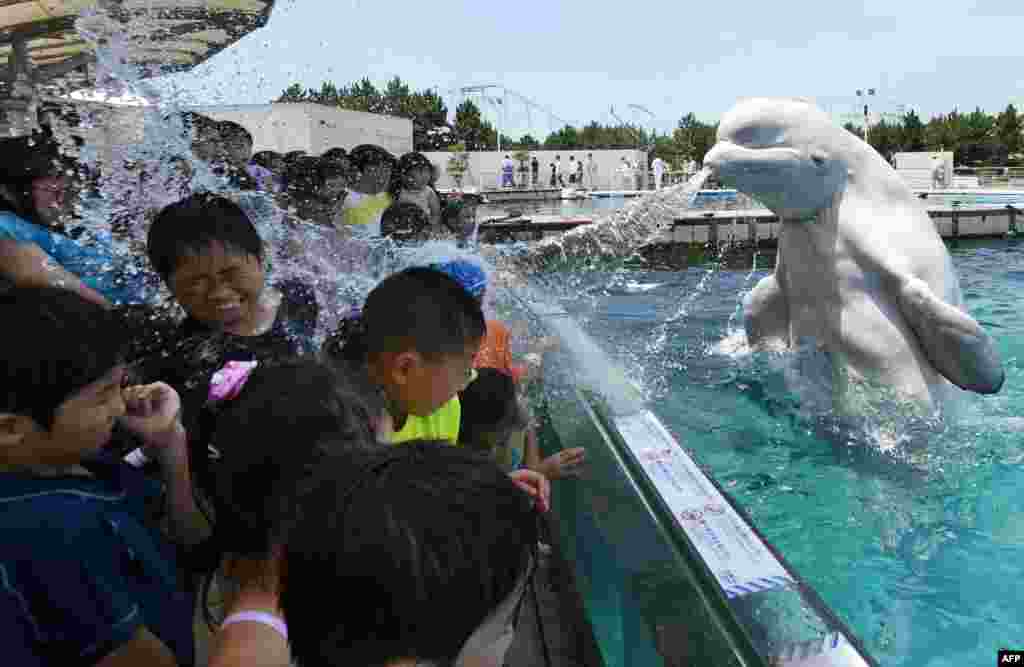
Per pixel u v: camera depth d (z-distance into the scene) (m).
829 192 4.82
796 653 1.62
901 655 2.78
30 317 1.50
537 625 3.10
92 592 1.46
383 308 2.00
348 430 1.40
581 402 3.56
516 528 1.03
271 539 1.26
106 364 1.55
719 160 4.87
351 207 4.88
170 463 1.81
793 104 4.89
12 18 5.83
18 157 2.73
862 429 4.61
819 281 4.98
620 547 2.54
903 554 3.46
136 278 2.78
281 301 2.64
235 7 5.12
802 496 3.98
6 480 1.49
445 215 5.01
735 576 1.88
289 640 1.00
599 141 45.22
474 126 36.62
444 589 0.93
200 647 1.51
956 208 18.95
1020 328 8.22
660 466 2.61
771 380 5.32
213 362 2.11
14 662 1.41
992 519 3.74
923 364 4.70
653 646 2.11
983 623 2.96
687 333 7.69
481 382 2.76
